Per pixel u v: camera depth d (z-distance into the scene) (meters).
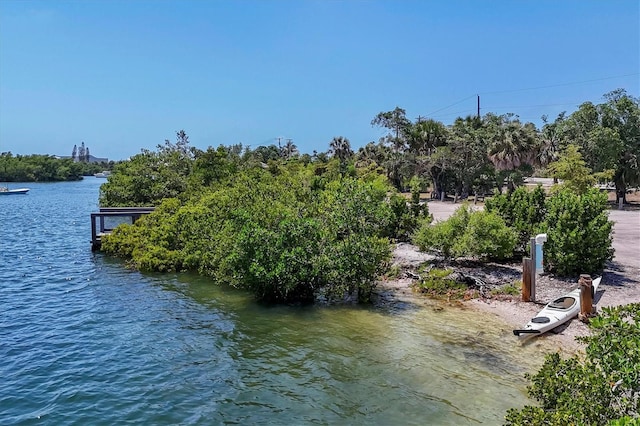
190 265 20.77
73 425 8.38
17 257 24.55
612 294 14.28
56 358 11.31
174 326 13.52
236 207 20.73
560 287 15.72
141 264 20.95
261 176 34.75
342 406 8.90
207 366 10.80
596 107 45.38
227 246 17.48
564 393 6.07
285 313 14.61
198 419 8.56
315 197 24.27
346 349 11.62
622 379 5.50
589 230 16.20
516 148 48.47
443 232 19.12
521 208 20.38
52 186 123.38
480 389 9.38
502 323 13.16
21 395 9.48
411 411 8.62
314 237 16.06
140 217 27.20
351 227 16.50
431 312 14.41
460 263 19.67
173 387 9.80
